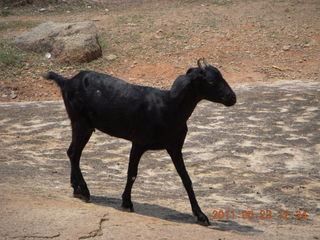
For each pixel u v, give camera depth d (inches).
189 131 491.5
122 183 360.8
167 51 797.2
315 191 355.9
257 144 455.5
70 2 1103.0
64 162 408.2
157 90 269.3
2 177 336.5
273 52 794.8
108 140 475.2
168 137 267.0
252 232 255.3
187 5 1057.5
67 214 226.7
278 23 916.0
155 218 259.6
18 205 234.4
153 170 401.1
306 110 544.4
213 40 835.4
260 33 868.0
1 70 716.0
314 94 603.8
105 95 276.2
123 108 270.1
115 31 879.1
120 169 399.5
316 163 416.2
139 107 266.7
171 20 932.6
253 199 337.7
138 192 337.1
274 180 378.3
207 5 1045.2
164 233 219.6
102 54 784.3
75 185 295.4
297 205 326.6
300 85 653.9
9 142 457.7
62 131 497.7
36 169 377.1
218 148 447.5
